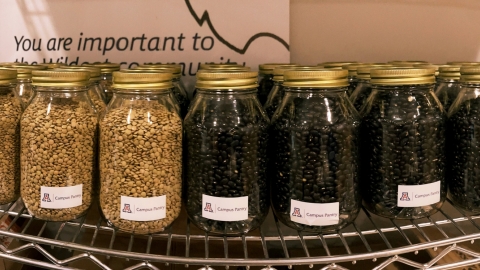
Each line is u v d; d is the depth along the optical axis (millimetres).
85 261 847
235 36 955
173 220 627
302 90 608
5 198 687
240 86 594
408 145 617
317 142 596
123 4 958
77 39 975
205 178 606
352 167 619
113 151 603
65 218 636
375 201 647
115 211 606
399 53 998
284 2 943
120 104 622
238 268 815
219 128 597
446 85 804
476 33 992
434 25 992
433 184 631
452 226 954
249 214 613
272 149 648
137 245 858
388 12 988
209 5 949
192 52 964
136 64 974
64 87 620
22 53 990
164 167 605
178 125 628
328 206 598
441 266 600
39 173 624
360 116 667
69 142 622
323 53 994
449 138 687
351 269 865
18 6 977
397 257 591
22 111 708
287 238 669
